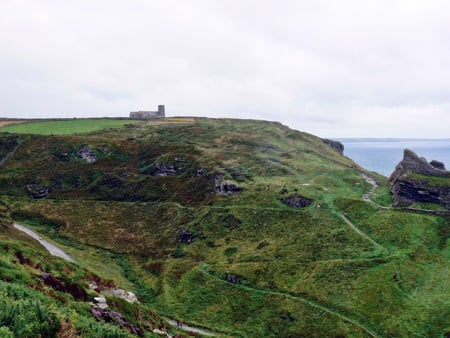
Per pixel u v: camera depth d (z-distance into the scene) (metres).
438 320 84.88
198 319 97.00
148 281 118.06
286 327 90.81
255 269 111.06
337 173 169.12
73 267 66.50
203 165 180.38
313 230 123.44
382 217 122.69
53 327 28.25
